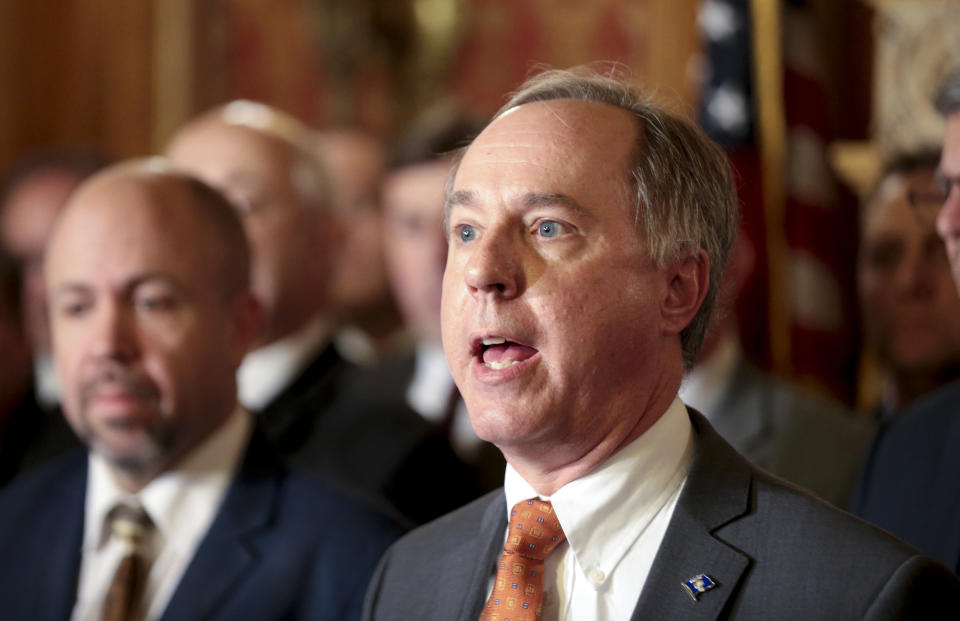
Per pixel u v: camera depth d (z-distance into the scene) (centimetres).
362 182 965
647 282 288
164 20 1275
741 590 271
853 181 711
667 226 290
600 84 309
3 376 582
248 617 391
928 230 529
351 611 392
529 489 299
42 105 1242
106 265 403
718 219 305
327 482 426
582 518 288
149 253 405
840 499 497
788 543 273
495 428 282
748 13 684
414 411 558
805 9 671
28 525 429
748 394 526
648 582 277
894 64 741
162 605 400
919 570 258
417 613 314
